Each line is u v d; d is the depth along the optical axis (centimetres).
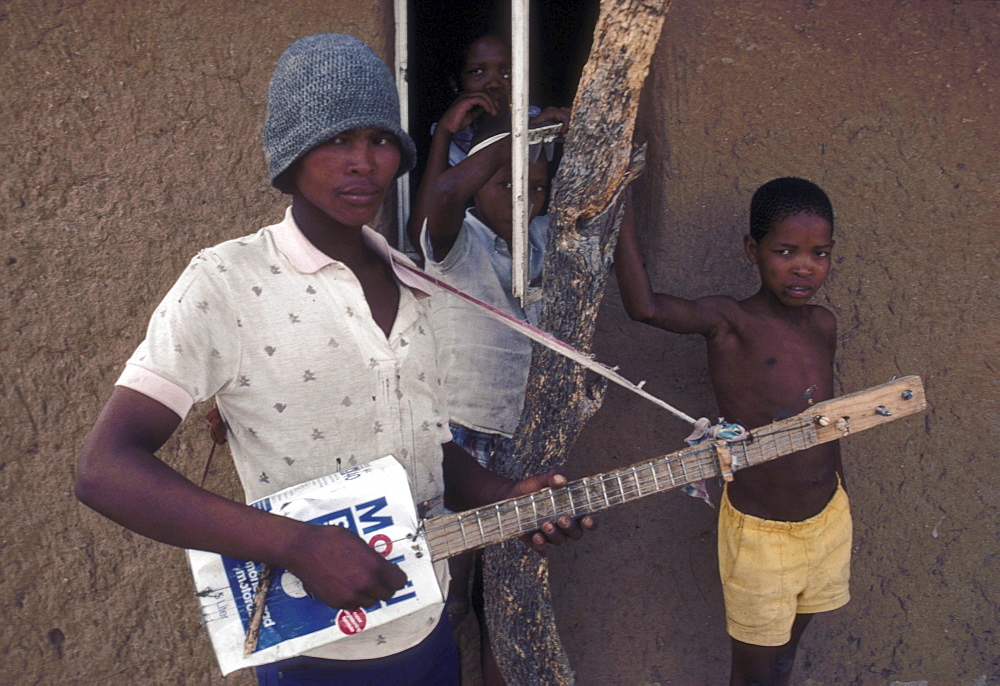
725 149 264
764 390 244
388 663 170
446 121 237
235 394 152
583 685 297
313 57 142
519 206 241
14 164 237
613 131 192
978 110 272
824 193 244
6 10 231
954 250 278
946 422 287
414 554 157
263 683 173
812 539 248
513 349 269
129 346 250
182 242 248
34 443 248
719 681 300
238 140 247
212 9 241
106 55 238
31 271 242
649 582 291
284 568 141
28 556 253
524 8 224
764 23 260
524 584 223
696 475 187
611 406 279
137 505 133
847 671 301
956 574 297
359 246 164
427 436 171
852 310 278
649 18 183
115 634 261
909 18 266
